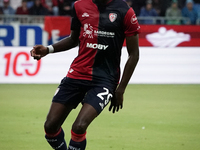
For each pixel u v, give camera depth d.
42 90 39.94
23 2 52.34
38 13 53.56
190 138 22.05
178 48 45.56
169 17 53.94
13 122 25.84
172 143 20.94
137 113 29.33
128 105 32.66
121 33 15.09
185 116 28.38
